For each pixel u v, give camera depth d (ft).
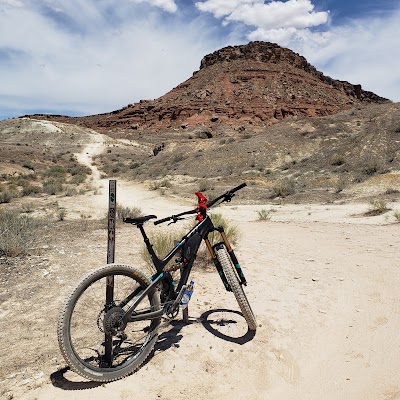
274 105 522.06
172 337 12.28
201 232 12.40
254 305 15.11
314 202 76.95
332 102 592.19
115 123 608.19
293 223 44.52
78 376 10.12
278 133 175.42
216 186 108.06
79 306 14.42
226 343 11.98
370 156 106.63
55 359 10.93
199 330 12.78
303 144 151.53
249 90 558.56
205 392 9.69
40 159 236.63
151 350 11.06
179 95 598.75
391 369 10.86
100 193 102.58
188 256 11.99
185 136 434.71
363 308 15.06
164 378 10.16
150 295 11.16
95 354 10.93
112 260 10.71
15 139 444.55
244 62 638.94
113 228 10.68
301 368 10.98
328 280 18.57
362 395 9.86
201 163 148.46
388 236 30.40
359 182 89.25
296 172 116.37
